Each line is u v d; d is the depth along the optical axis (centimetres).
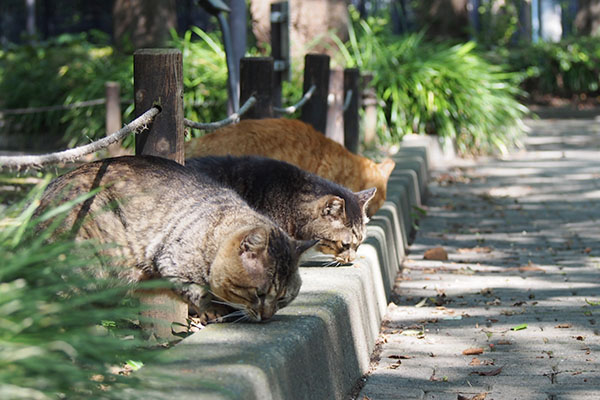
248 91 684
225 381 301
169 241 398
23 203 326
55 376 252
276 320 401
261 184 544
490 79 1502
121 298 387
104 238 391
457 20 2180
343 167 675
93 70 1353
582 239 869
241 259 390
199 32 1366
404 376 468
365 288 526
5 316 258
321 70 838
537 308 612
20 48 1500
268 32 1379
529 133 1738
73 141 1237
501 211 1019
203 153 612
